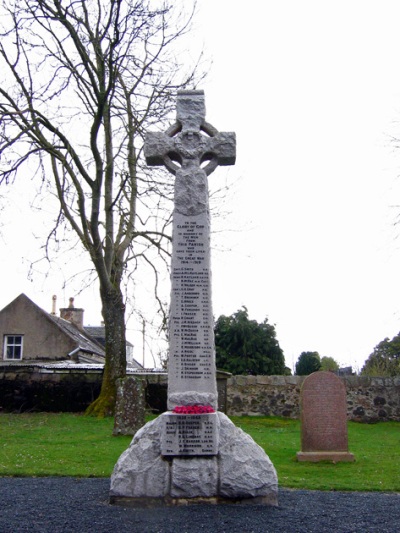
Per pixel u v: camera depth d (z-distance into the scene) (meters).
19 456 9.06
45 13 13.92
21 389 18.03
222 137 7.35
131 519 5.29
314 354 32.78
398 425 16.41
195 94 7.57
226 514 5.52
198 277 6.75
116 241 17.59
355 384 17.55
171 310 6.63
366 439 12.93
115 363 16.20
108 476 7.69
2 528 4.92
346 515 5.54
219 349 29.70
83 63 14.41
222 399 17.41
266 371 29.05
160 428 6.24
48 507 5.72
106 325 16.50
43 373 18.20
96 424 13.77
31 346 33.91
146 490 5.98
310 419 10.20
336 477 8.23
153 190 15.70
